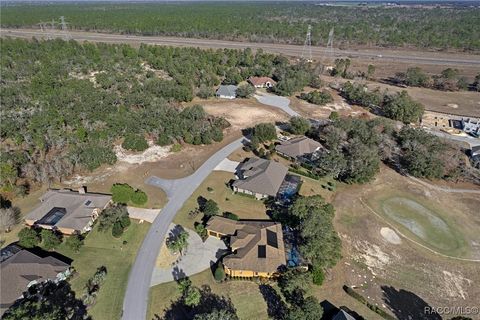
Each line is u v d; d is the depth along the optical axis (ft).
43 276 161.07
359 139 280.31
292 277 158.20
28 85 403.34
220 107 387.14
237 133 324.80
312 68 508.53
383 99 389.60
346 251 188.34
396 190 243.60
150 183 245.65
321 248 167.02
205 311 152.05
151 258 180.65
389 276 174.19
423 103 413.18
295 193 232.32
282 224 203.51
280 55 562.25
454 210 224.94
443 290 167.43
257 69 487.61
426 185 250.16
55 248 185.98
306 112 377.71
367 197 234.38
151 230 200.13
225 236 193.26
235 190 234.99
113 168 263.49
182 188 240.32
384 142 284.82
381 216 216.95
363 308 156.04
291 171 258.57
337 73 501.97
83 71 479.00
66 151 277.03
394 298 162.40
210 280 168.04
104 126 312.50
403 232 204.44
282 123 347.77
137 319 149.28
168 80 441.68
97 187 240.12
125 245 188.65
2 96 363.56
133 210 216.95
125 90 403.54
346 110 385.09
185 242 180.86
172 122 315.17
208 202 209.26
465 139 322.96
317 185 244.42
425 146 274.57
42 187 238.48
